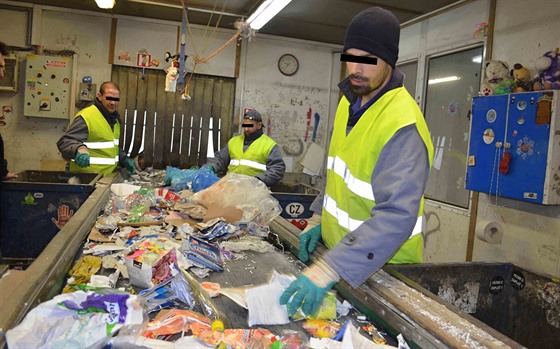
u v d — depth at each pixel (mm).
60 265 1360
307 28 5543
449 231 4207
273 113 6180
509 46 3609
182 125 5887
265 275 1586
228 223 2158
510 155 3221
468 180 3613
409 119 1267
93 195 2557
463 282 1749
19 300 1032
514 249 3441
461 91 4266
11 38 5355
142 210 2314
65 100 5426
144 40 5707
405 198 1188
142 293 1260
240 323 1191
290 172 6125
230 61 5969
